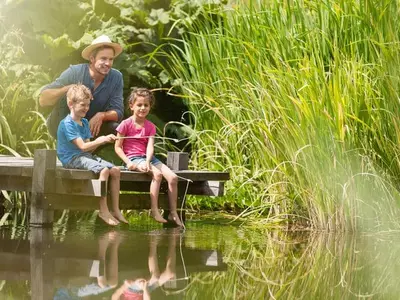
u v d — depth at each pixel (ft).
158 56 46.55
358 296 21.68
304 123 34.24
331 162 33.81
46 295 20.21
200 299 20.21
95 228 32.99
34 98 42.22
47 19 45.83
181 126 44.91
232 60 40.19
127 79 44.57
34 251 27.02
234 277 23.44
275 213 36.63
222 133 40.16
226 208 39.91
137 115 34.12
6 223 34.17
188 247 28.50
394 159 34.17
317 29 37.32
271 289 22.11
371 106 34.68
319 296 21.54
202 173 35.09
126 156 34.01
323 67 35.37
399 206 33.91
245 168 39.06
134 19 47.03
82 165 32.40
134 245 28.63
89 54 35.73
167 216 35.37
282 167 35.53
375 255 28.27
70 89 33.19
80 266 24.39
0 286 21.29
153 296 20.33
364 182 33.94
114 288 21.20
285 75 35.65
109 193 33.78
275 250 28.73
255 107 37.40
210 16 45.14
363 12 36.52
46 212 32.86
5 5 45.83
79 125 33.22
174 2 47.29
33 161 36.04
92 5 46.70
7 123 41.04
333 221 34.22
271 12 39.17
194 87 42.63
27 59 44.93
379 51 36.17
